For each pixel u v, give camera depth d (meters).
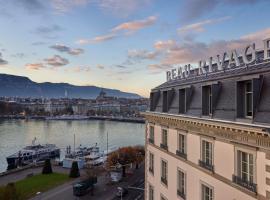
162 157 35.75
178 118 30.17
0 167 132.62
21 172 100.94
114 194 74.75
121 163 95.62
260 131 18.20
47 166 98.62
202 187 26.41
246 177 20.73
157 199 36.97
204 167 25.69
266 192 18.44
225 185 22.73
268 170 18.27
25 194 73.12
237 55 25.36
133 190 78.44
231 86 22.70
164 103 35.56
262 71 19.77
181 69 38.06
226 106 22.72
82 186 72.25
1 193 55.56
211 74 28.58
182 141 31.08
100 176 95.62
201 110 26.28
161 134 36.06
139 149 109.94
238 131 20.70
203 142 26.52
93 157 127.31
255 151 19.39
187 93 29.52
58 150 152.25
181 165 30.62
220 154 23.47
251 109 20.38
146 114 40.25
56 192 75.62
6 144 193.25
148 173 40.31
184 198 29.62
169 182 33.50
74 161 99.19
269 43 21.91
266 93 19.03
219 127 22.94
